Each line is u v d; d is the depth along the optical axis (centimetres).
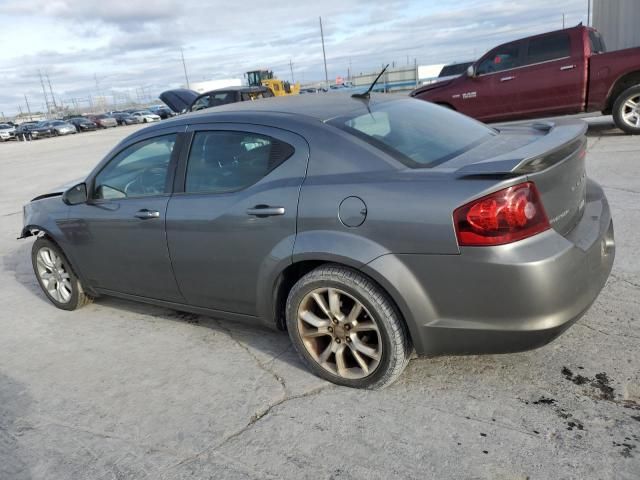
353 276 268
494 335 246
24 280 556
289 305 295
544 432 242
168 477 242
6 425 296
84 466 256
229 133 321
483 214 231
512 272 232
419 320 256
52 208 428
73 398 316
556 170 247
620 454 224
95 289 424
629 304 342
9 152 2717
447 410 264
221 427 273
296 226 280
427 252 245
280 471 238
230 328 385
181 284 349
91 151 2097
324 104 325
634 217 499
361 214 259
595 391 265
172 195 342
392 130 299
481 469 225
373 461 237
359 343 281
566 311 241
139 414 292
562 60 899
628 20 1130
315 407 279
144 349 368
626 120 881
